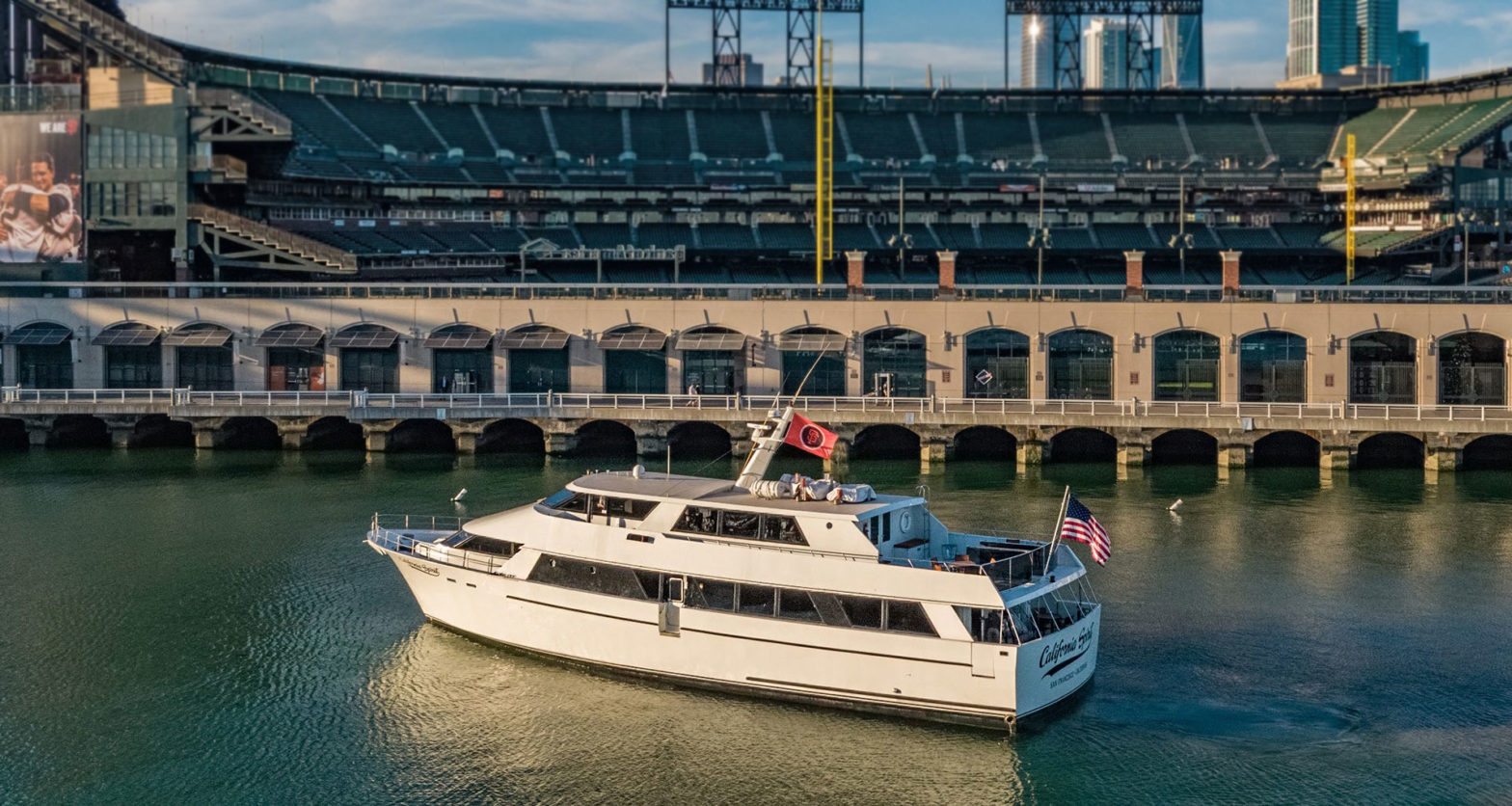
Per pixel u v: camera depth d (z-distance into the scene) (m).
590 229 161.25
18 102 127.00
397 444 103.88
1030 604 49.06
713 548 48.91
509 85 175.62
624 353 107.19
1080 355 103.19
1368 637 55.03
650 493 51.38
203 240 125.94
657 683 50.06
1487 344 99.56
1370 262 161.25
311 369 108.75
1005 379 104.00
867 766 43.88
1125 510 78.62
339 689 49.94
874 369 104.75
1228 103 185.50
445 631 55.88
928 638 45.81
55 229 125.69
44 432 102.38
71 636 55.50
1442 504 80.31
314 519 75.81
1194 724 46.69
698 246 159.75
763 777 43.22
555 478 88.69
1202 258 162.62
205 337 107.44
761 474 52.16
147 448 102.12
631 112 178.25
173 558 67.19
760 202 163.75
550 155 168.75
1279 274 161.62
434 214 156.88
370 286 107.69
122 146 125.50
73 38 134.75
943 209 165.12
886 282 156.88
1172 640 54.75
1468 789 42.00
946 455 95.94
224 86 160.12
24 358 109.44
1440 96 177.62
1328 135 178.75
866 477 89.50
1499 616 57.59
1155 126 180.50
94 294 109.38
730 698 48.88
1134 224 166.38
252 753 44.91
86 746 45.31
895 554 49.50
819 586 47.41
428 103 173.12
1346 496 83.12
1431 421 90.62
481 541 54.97
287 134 124.88
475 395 101.62
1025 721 46.47
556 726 46.75
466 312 107.06
